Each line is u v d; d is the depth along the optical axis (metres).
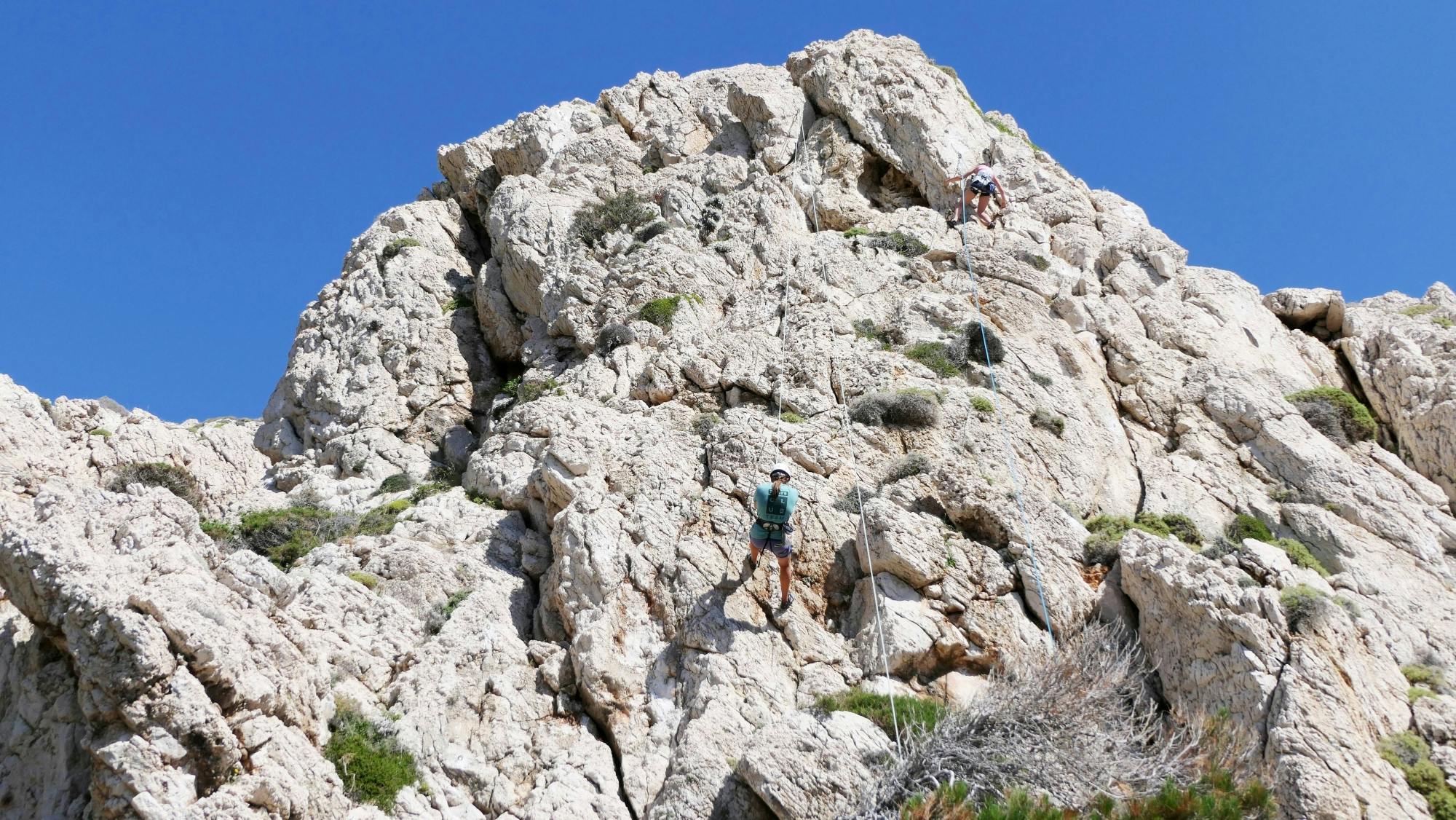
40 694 16.05
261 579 17.86
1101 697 16.27
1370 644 18.61
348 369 30.27
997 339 24.97
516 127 36.03
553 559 21.50
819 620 19.50
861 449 22.19
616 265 29.02
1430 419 24.38
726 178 31.56
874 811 15.24
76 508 16.86
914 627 18.81
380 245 34.00
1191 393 24.88
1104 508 22.56
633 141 35.41
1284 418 23.86
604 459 22.19
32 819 14.89
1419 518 21.89
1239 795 14.34
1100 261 29.31
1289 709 16.67
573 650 19.00
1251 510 22.31
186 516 17.75
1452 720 17.41
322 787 15.42
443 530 22.19
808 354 24.80
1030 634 18.94
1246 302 27.75
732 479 21.58
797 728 16.72
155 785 14.13
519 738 17.94
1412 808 15.91
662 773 17.55
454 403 29.36
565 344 28.02
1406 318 28.05
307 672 16.64
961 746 15.62
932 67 34.69
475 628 19.53
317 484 26.77
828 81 33.25
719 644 18.83
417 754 17.16
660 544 20.30
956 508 20.41
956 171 31.67
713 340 26.14
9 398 23.83
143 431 25.19
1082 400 24.42
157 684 14.73
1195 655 18.02
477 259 34.66
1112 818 14.35
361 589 19.33
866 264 28.08
